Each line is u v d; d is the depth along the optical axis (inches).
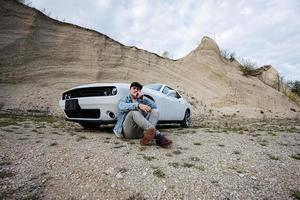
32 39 530.0
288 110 1019.9
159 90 245.6
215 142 179.0
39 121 274.4
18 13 540.1
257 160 137.7
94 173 108.3
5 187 95.1
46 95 430.0
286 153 157.4
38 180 101.8
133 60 714.2
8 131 188.5
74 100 189.8
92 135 190.1
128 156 130.9
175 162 125.4
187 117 292.2
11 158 124.2
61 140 166.4
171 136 198.7
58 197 90.3
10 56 476.4
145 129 151.5
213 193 94.7
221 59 1098.1
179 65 863.1
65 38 590.6
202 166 122.3
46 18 588.1
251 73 1182.3
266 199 93.3
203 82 861.8
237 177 111.2
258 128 304.7
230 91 890.1
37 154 131.6
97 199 89.2
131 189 95.3
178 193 93.7
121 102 165.3
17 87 422.0
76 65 566.3
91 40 636.7
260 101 973.2
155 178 104.9
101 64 615.5
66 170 111.5
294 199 94.9
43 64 511.2
